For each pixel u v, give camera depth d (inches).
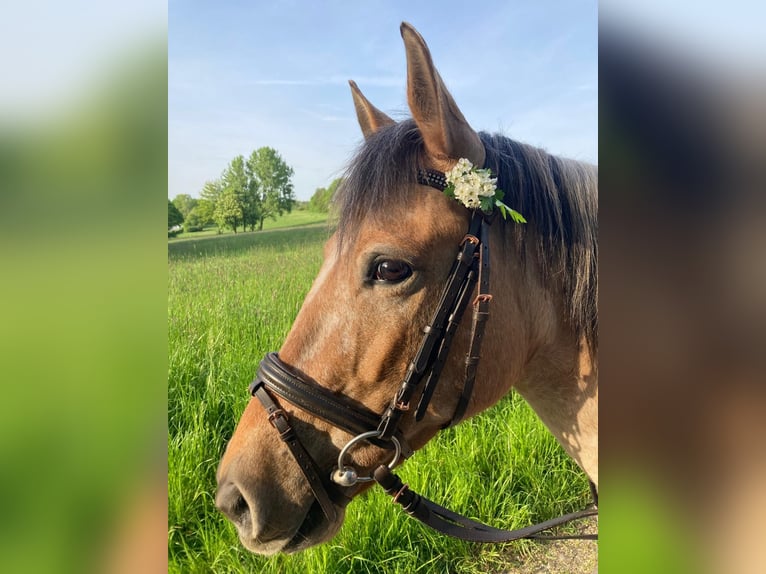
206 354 195.0
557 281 70.4
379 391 60.9
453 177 60.4
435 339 59.7
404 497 63.8
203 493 132.0
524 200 68.4
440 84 60.7
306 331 63.1
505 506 142.9
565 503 151.5
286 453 62.5
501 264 64.9
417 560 126.0
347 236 62.0
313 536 64.6
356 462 62.9
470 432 163.2
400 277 59.4
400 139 64.5
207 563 119.1
